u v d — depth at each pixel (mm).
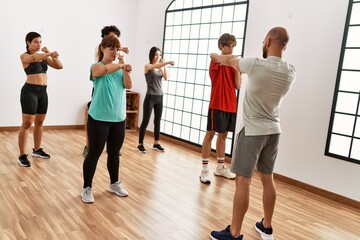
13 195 2664
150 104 4375
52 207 2506
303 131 3488
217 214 2609
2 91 4941
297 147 3545
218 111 3352
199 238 2209
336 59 3195
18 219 2268
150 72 4340
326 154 3295
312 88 3398
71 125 5668
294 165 3580
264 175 2205
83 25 5516
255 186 3367
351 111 3160
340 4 3143
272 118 2041
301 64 3484
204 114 4809
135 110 5973
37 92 3424
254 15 3920
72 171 3389
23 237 2041
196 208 2699
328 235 2439
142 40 5969
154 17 5668
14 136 4703
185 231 2293
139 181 3258
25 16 4965
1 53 4855
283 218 2674
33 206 2492
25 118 3365
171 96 5457
